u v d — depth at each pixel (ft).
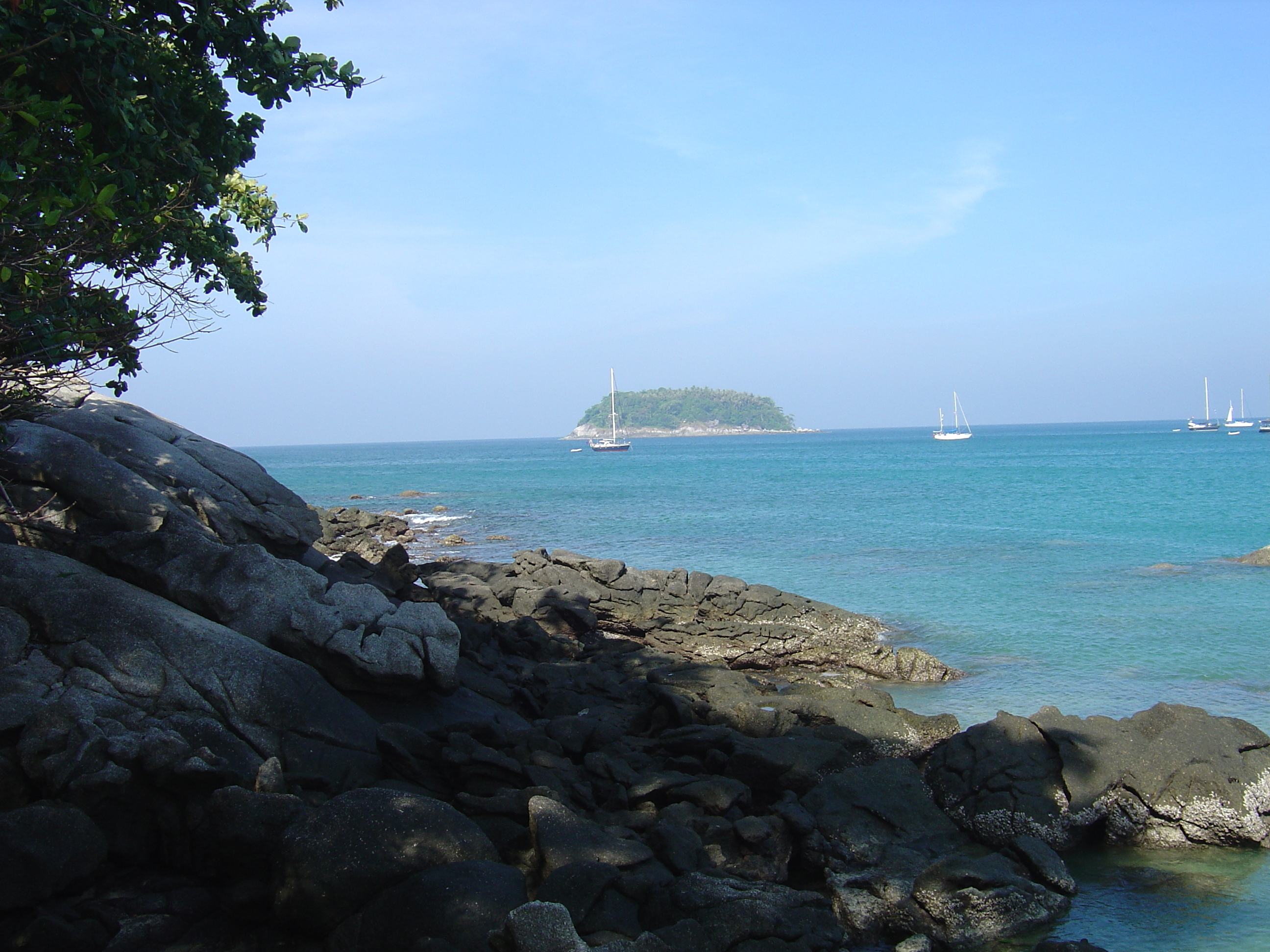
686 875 25.98
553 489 262.47
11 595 30.86
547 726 38.52
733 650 65.77
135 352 38.50
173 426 49.90
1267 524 139.74
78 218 28.91
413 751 31.45
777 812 32.73
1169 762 36.11
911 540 128.06
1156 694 53.67
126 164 32.07
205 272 44.78
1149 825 35.40
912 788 35.50
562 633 67.72
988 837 34.88
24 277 28.71
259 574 35.09
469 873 23.39
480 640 53.72
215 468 47.26
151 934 23.49
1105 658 62.34
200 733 28.35
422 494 253.24
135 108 30.81
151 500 41.06
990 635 69.72
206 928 24.09
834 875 30.55
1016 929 28.35
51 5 27.71
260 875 25.20
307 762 29.55
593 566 74.13
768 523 156.87
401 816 24.80
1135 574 96.58
